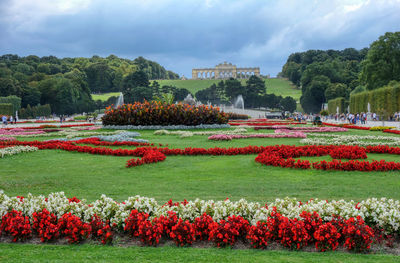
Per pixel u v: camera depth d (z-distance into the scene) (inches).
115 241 229.1
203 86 7396.7
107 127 1176.2
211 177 429.7
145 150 604.4
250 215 246.7
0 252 209.0
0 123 2500.0
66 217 233.3
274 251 211.3
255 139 870.4
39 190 370.6
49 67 6939.0
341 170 452.1
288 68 7647.6
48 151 646.5
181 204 251.3
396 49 3014.3
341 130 1131.9
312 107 4783.5
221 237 214.7
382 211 235.0
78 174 451.8
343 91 4375.0
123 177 433.4
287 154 551.8
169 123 1188.5
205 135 971.9
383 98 2474.2
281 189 365.4
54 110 4832.7
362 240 209.5
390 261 194.5
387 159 538.3
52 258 199.5
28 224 231.9
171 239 232.2
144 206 252.2
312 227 220.7
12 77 5036.9
